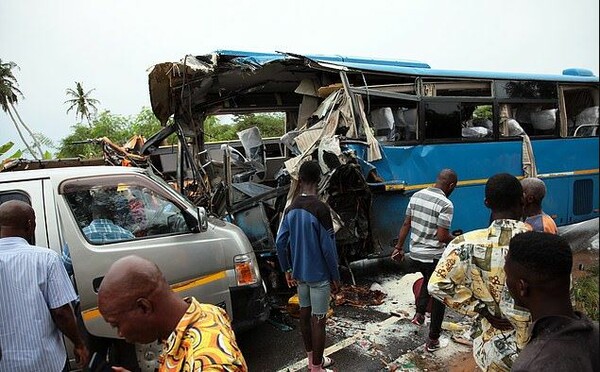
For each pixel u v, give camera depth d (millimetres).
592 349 1316
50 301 2572
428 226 4305
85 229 3586
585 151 8406
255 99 7973
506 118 7520
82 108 51250
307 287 3777
